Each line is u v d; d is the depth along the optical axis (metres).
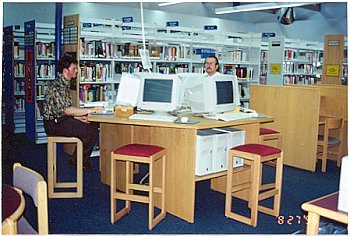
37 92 7.01
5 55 7.37
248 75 7.98
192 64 7.43
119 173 4.13
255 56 8.04
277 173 3.54
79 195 4.01
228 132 3.71
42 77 7.00
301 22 13.41
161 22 12.21
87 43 5.75
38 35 6.76
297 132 5.24
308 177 4.89
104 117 3.67
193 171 3.39
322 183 4.64
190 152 3.39
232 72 7.79
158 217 3.43
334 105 5.53
